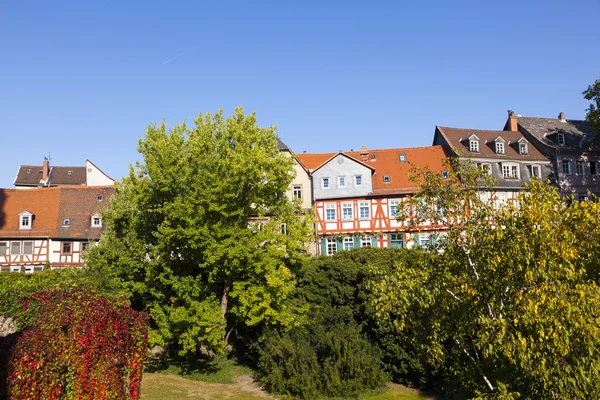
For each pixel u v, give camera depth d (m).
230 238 23.72
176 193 24.81
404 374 24.03
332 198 40.34
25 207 45.62
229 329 29.02
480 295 10.59
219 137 26.41
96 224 45.66
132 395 15.73
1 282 24.08
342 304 27.53
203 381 25.08
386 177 41.00
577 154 44.78
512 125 48.56
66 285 23.94
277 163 25.53
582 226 9.48
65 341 12.05
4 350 9.90
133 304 29.58
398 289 11.67
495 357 10.74
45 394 10.89
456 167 11.53
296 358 23.31
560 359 8.88
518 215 10.02
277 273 24.59
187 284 24.47
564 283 9.16
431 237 12.07
